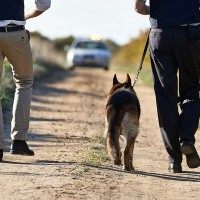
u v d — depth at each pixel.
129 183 10.90
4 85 24.70
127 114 11.95
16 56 12.70
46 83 39.62
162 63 11.79
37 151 13.96
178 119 11.87
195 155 11.61
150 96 32.66
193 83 11.99
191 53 11.60
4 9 12.35
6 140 15.54
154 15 11.66
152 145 15.88
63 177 10.86
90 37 63.38
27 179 10.63
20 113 12.98
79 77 50.84
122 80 46.38
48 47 70.12
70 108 24.77
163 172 12.16
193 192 10.44
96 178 11.05
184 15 11.47
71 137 16.55
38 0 12.91
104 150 14.23
